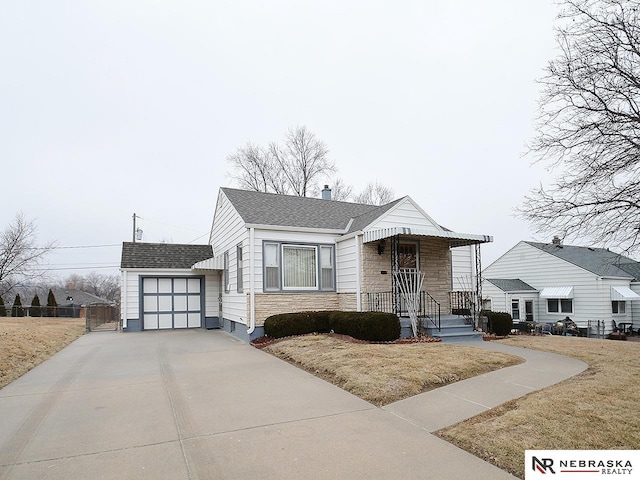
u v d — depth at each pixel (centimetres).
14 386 699
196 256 1897
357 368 730
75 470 371
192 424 495
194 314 1803
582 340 1248
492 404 547
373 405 564
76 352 1089
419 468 368
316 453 404
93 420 514
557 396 550
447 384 658
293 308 1289
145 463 386
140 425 494
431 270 1388
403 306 1268
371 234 1215
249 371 797
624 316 2509
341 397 605
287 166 3541
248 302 1236
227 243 1600
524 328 2202
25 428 488
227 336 1438
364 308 1244
